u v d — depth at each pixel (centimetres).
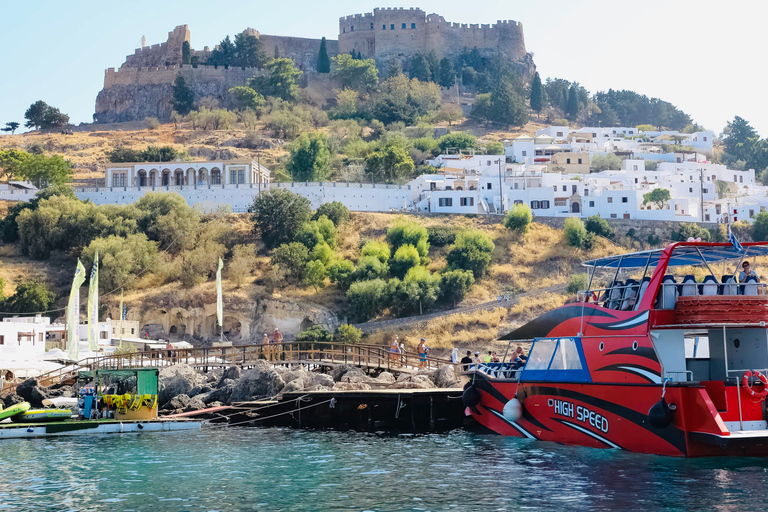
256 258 12400
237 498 2608
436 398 4381
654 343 3005
